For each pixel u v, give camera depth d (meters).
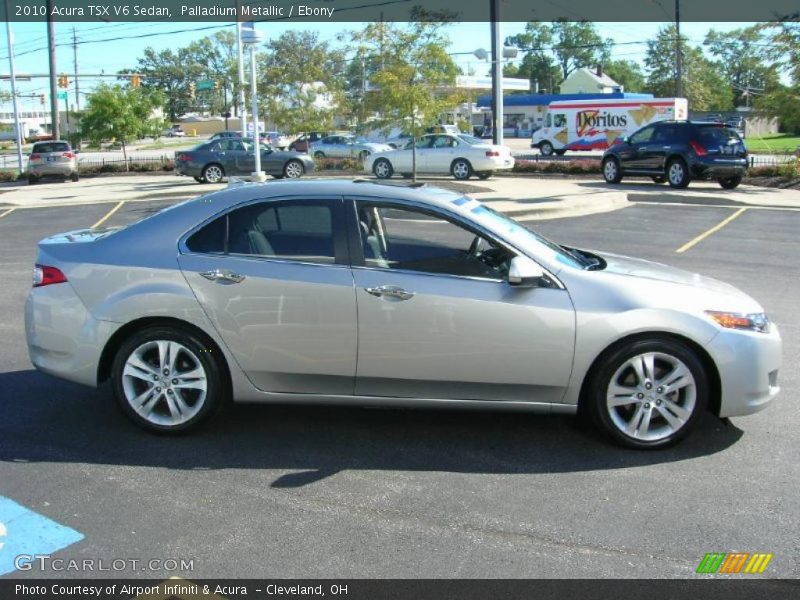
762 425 5.39
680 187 23.03
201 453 4.93
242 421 5.46
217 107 121.00
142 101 35.38
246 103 33.09
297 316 4.90
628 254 12.65
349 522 4.05
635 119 40.00
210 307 4.95
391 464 4.77
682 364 4.83
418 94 21.91
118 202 21.89
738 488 4.45
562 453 4.93
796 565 3.66
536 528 3.99
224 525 4.02
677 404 4.91
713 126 22.69
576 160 34.25
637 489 4.43
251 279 4.93
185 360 5.10
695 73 84.56
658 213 17.69
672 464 4.77
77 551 3.76
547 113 42.72
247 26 21.36
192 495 4.35
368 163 27.59
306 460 4.83
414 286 4.84
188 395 5.15
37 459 4.83
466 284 4.85
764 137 64.75
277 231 5.05
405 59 22.08
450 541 3.86
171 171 33.84
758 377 4.89
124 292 5.02
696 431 5.29
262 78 32.53
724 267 11.59
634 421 4.91
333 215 5.00
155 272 5.02
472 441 5.12
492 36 26.86
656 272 5.28
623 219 16.75
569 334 4.79
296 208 5.04
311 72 32.53
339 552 3.76
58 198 22.92
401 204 5.03
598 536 3.91
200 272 4.98
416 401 4.98
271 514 4.13
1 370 6.64
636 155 24.03
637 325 4.77
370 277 4.88
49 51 36.81
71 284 5.11
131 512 4.15
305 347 4.93
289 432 5.27
